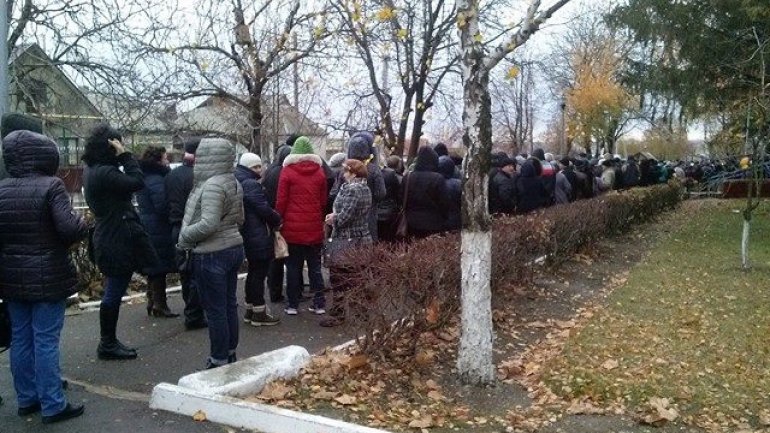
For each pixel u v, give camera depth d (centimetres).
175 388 477
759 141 1123
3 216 439
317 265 755
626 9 1823
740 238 1574
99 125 570
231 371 503
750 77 1734
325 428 427
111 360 592
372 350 548
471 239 532
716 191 3006
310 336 675
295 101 1592
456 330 655
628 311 830
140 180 577
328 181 848
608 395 530
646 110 2442
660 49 1877
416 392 519
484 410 499
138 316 750
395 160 958
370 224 779
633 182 2055
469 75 514
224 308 543
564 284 977
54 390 452
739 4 1645
